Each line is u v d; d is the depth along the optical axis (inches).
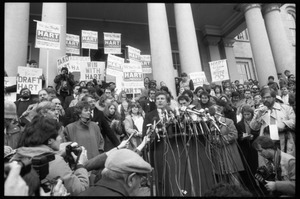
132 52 391.9
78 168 110.8
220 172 124.7
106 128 200.2
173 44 751.1
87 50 663.1
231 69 748.6
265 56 541.0
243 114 242.2
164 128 126.6
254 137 218.2
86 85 334.6
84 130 170.1
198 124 127.3
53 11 406.6
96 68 379.6
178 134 123.6
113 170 85.7
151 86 344.8
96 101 271.0
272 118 200.7
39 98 230.2
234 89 444.1
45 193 88.5
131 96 371.2
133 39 710.5
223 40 770.2
